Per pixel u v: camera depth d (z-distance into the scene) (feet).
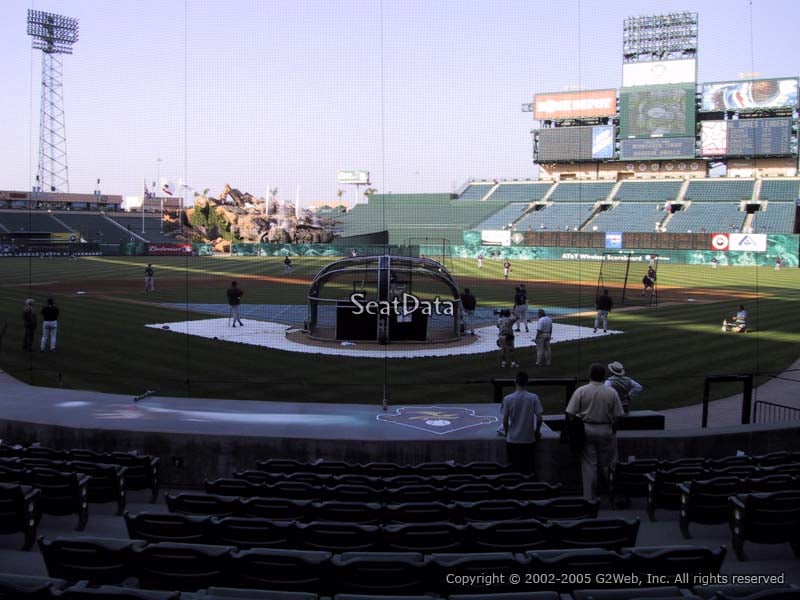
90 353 60.18
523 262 195.83
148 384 49.60
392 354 62.80
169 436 31.01
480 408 36.68
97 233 226.58
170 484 31.01
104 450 31.48
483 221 222.89
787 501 20.48
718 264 194.08
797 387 51.85
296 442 30.76
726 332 75.72
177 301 100.58
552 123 265.95
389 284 67.41
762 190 229.86
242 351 62.69
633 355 62.54
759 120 233.55
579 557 15.89
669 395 49.19
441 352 64.13
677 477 24.84
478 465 28.35
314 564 15.96
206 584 16.40
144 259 193.88
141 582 16.66
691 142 241.35
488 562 15.79
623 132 248.73
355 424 33.22
